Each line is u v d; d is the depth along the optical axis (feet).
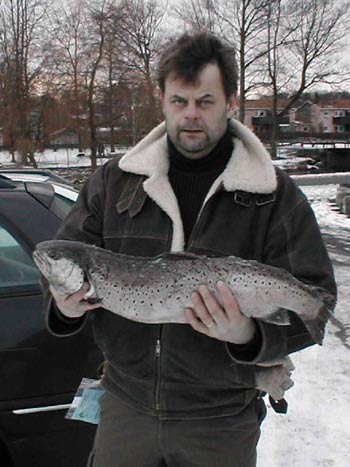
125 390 6.92
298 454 12.72
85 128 133.80
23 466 9.77
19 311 9.66
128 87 131.13
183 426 6.71
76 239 7.17
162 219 6.74
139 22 130.31
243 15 142.82
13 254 10.12
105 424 7.12
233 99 6.81
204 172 6.79
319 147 211.41
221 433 6.73
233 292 5.94
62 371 9.60
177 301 6.07
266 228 6.59
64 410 9.62
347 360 18.02
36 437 9.61
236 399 6.75
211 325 5.98
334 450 12.87
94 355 9.69
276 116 163.22
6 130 133.69
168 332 6.61
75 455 9.74
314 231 6.69
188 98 6.41
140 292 6.16
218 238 6.55
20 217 10.32
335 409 14.76
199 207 6.82
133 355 6.77
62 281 6.11
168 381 6.64
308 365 17.69
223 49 6.50
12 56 132.77
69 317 6.73
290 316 6.37
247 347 6.21
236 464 6.85
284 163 152.46
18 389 9.50
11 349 9.46
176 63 6.40
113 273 6.23
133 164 6.93
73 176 127.24
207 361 6.56
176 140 6.58
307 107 356.79
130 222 6.87
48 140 139.95
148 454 6.86
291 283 6.03
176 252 6.22
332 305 6.24
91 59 129.70
